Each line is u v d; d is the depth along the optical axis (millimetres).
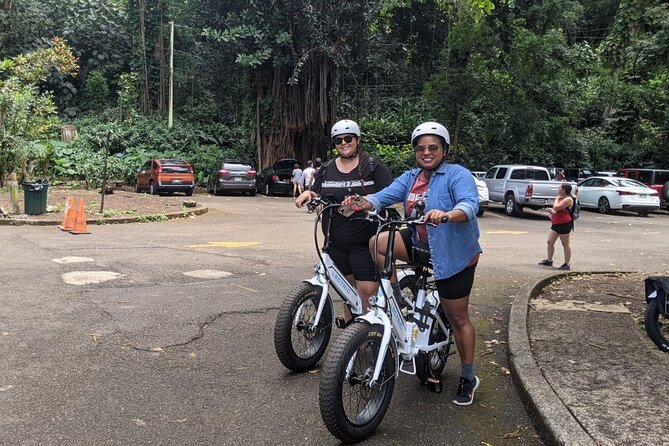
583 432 3537
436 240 4031
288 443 3631
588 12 47938
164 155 31547
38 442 3504
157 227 14602
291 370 4801
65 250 10227
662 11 29078
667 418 3754
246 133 33250
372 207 4148
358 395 3746
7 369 4637
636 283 8617
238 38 28594
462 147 30922
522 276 9539
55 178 26719
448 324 4688
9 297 6816
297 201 4703
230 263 9547
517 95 26969
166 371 4754
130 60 41281
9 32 35312
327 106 29922
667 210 26141
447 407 4297
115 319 6086
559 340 5512
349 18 29016
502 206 25969
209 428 3791
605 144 34031
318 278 4715
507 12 26141
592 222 21000
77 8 40562
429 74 37656
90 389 4324
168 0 38688
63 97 38688
